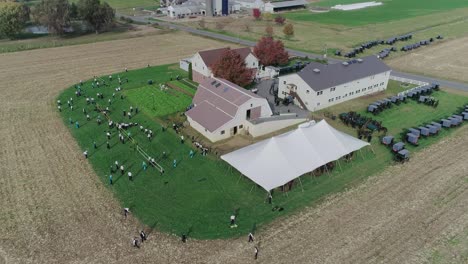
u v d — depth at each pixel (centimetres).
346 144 4466
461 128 5481
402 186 4119
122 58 8981
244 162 4072
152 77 7562
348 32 11806
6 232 3394
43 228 3450
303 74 6100
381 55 9006
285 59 8000
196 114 5372
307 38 11038
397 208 3759
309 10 16112
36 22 12350
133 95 6588
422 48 9881
